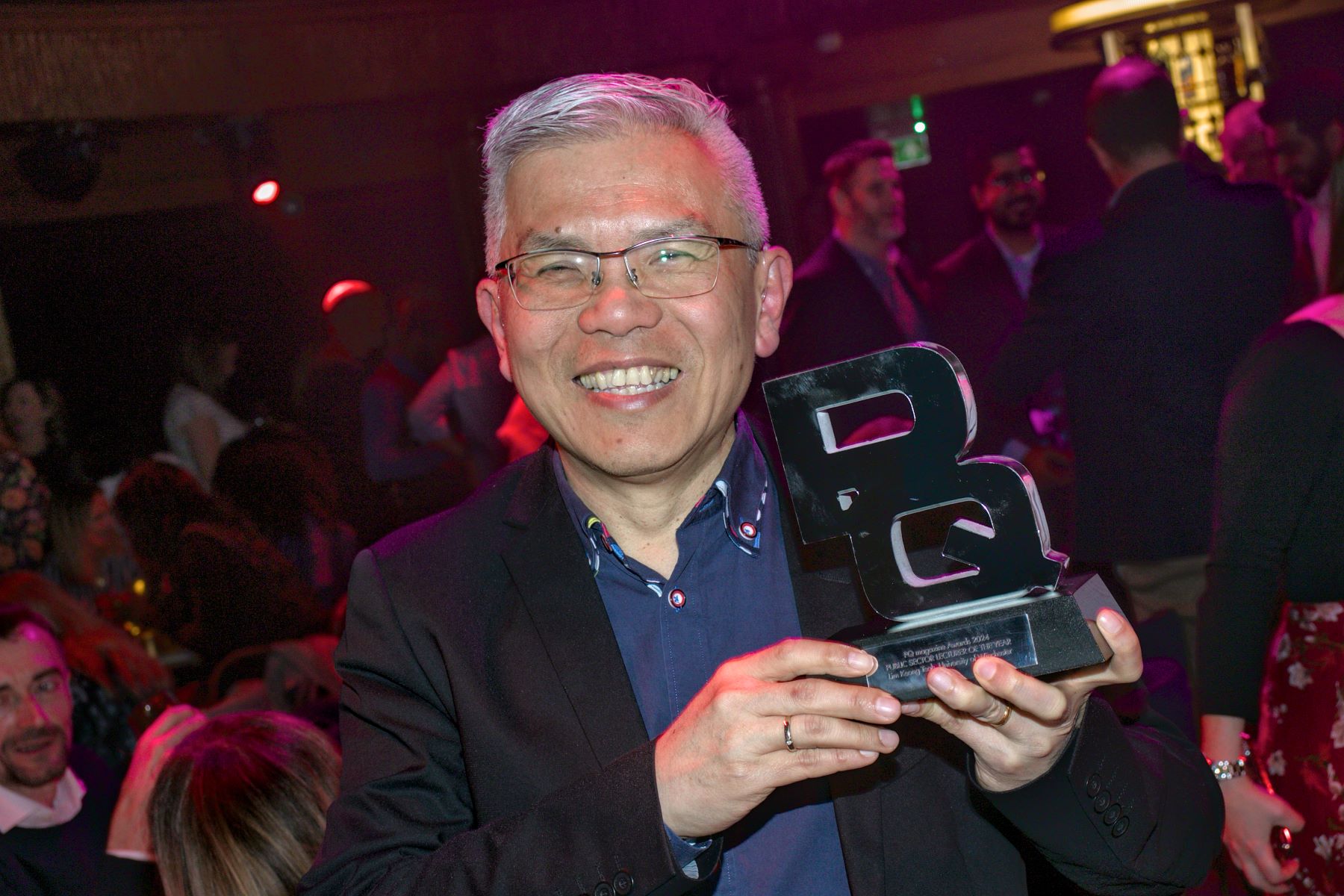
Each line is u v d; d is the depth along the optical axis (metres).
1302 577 2.02
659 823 0.98
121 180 6.66
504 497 1.30
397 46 7.18
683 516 1.23
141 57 6.45
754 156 7.25
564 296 1.13
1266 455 1.98
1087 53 7.54
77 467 5.49
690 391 1.13
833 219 4.83
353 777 1.17
